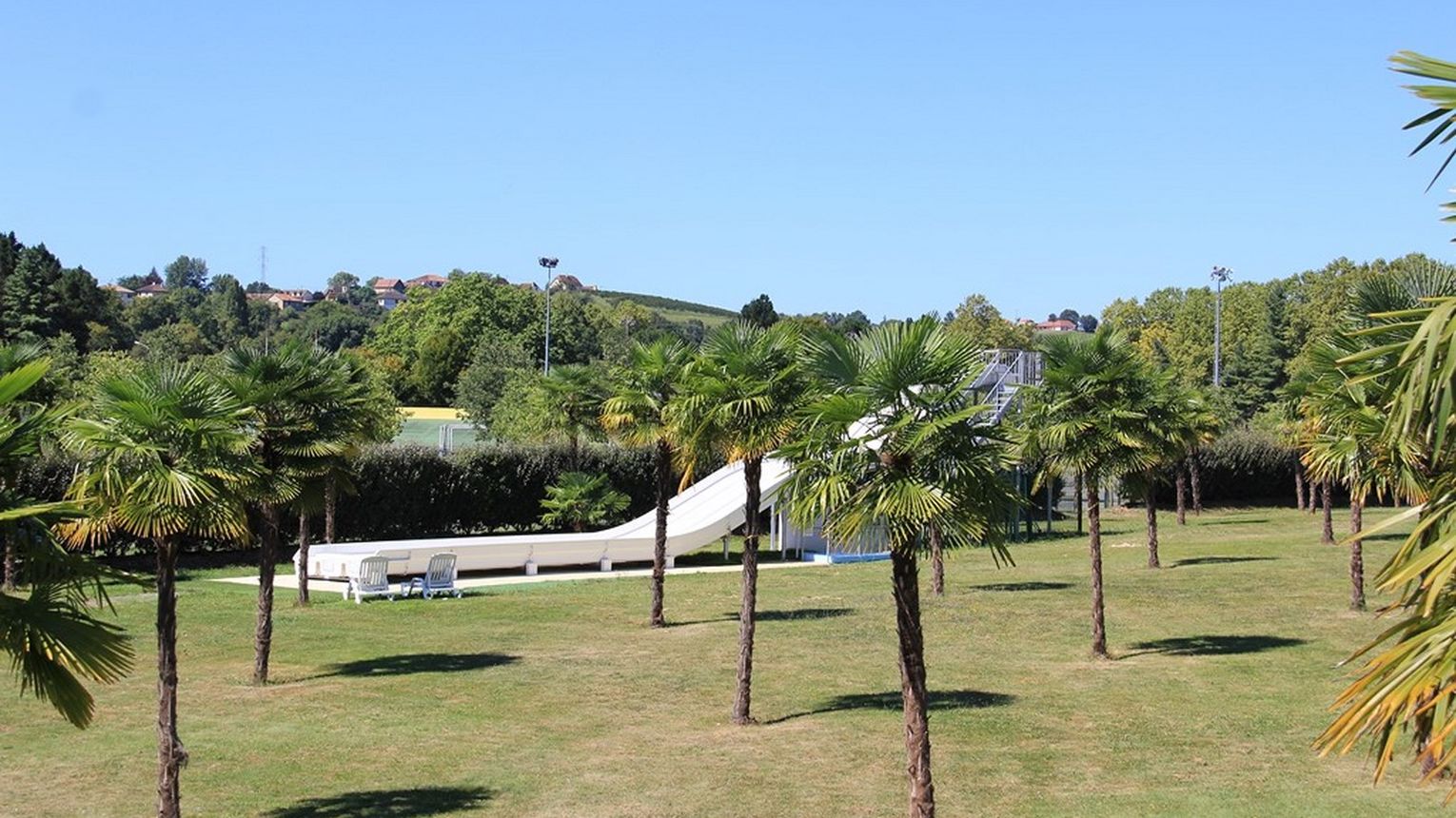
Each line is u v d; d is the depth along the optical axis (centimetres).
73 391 3181
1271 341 9612
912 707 1202
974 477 1208
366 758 1617
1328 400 2153
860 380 1219
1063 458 2314
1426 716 537
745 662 1831
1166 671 2186
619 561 4012
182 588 3256
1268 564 3791
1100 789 1455
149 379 1410
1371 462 2091
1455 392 499
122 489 1301
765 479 4325
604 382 4556
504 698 1989
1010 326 10550
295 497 2102
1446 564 489
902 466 1205
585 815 1371
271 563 2106
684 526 4203
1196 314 10900
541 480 4866
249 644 2467
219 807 1404
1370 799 1394
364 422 2198
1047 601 3086
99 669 909
